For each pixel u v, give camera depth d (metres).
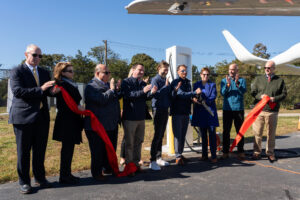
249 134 7.48
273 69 4.31
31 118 2.85
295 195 2.75
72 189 2.98
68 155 3.15
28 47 2.95
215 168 3.88
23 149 2.85
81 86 13.24
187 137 5.61
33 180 3.28
